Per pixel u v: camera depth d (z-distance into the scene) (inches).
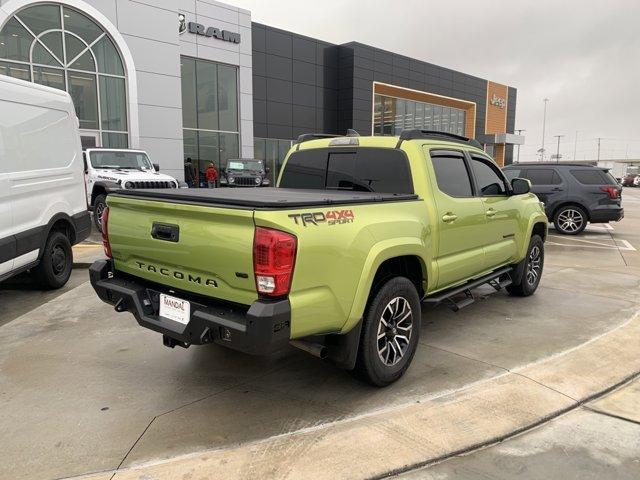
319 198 133.3
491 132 1755.7
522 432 125.3
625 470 110.5
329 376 156.5
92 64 684.7
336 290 123.6
